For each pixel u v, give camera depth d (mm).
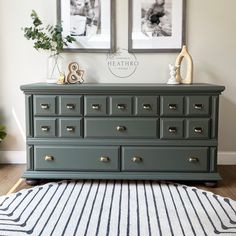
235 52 3309
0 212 2246
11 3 3307
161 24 3270
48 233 1963
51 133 2795
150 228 2033
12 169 3270
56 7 3283
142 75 3346
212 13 3268
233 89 3352
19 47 3357
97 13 3275
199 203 2422
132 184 2834
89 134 2789
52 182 2869
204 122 2752
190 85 2775
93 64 3346
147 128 2770
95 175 2789
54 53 3342
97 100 2760
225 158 3420
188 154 2771
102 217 2182
